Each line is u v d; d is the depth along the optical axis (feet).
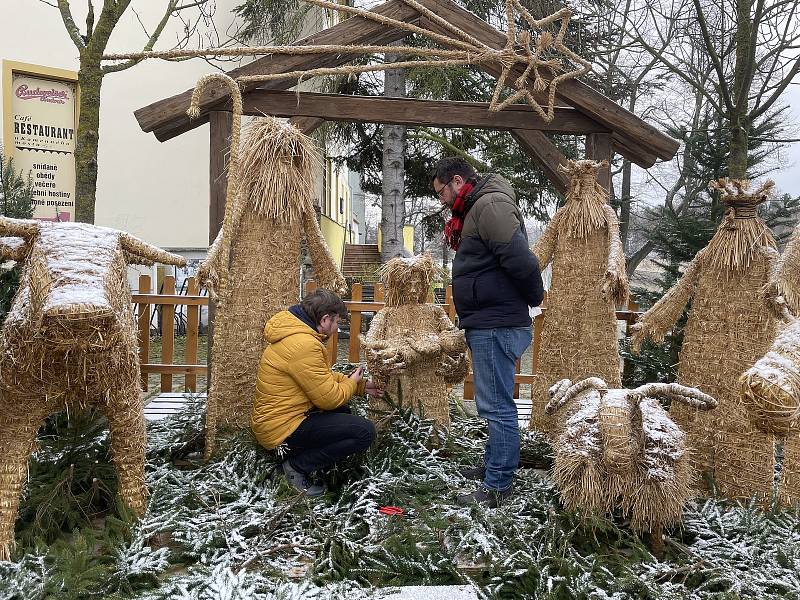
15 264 11.37
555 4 29.27
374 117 13.46
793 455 9.79
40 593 6.69
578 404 10.09
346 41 12.96
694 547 8.38
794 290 8.30
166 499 9.28
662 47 31.76
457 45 12.73
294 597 6.78
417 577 7.89
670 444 8.31
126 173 31.45
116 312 7.16
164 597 6.83
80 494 9.32
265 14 31.86
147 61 31.09
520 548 8.30
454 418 14.19
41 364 7.07
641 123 13.43
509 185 10.05
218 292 11.10
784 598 7.23
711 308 10.69
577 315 12.80
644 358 15.58
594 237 12.75
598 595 7.18
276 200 11.87
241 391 11.96
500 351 9.78
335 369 14.62
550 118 13.21
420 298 12.85
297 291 12.50
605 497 8.22
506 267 9.47
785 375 6.25
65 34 28.32
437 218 36.35
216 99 12.50
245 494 9.54
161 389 18.94
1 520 7.57
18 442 7.66
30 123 27.91
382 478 10.03
